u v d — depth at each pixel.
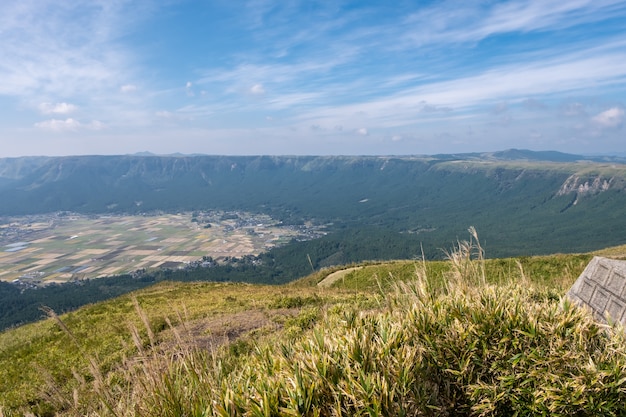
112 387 4.48
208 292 22.70
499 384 3.35
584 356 3.29
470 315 3.83
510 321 3.61
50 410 7.64
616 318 4.78
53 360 10.98
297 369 3.07
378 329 3.99
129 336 11.72
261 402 2.80
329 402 2.91
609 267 5.33
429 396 3.14
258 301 16.55
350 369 3.03
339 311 9.79
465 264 5.13
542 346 3.41
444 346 3.58
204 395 3.34
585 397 3.00
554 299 5.29
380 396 2.72
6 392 9.18
